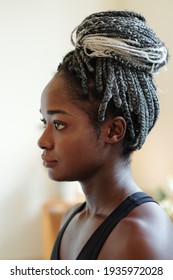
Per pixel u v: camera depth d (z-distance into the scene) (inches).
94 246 19.7
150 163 97.8
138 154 102.3
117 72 20.0
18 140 97.7
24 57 96.7
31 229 100.7
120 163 21.0
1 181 97.0
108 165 20.7
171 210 76.2
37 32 97.4
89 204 22.7
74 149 19.7
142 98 20.4
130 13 22.0
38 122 98.9
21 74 96.7
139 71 20.7
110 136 20.1
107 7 104.4
